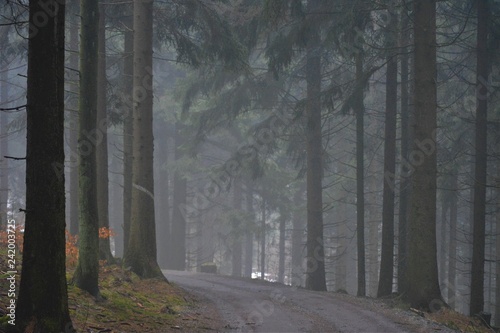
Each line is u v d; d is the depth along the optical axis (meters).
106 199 17.39
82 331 8.81
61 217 7.74
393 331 12.04
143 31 16.91
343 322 12.84
